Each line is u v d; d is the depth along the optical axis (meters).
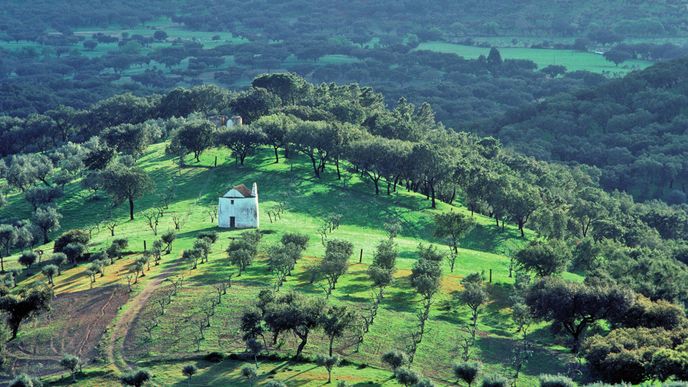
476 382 106.62
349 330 118.75
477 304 129.00
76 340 119.69
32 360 115.06
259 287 135.00
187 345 114.56
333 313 113.56
